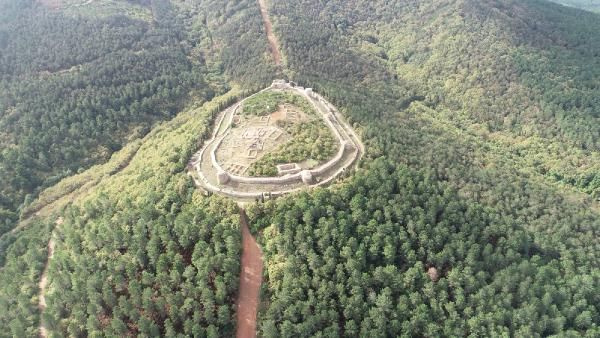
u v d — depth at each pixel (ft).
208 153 629.10
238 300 477.77
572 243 580.71
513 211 610.65
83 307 476.54
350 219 513.04
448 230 522.47
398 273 479.82
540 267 529.04
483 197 613.93
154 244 495.41
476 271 500.74
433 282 481.87
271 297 468.34
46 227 631.15
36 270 564.71
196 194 553.23
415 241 510.17
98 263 506.07
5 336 494.18
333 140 642.63
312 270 479.41
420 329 458.50
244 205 545.44
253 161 600.80
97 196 612.70
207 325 450.71
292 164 590.96
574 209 639.76
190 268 468.34
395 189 562.25
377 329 442.09
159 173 602.44
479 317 463.42
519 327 472.85
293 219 505.25
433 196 550.77
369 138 650.02
